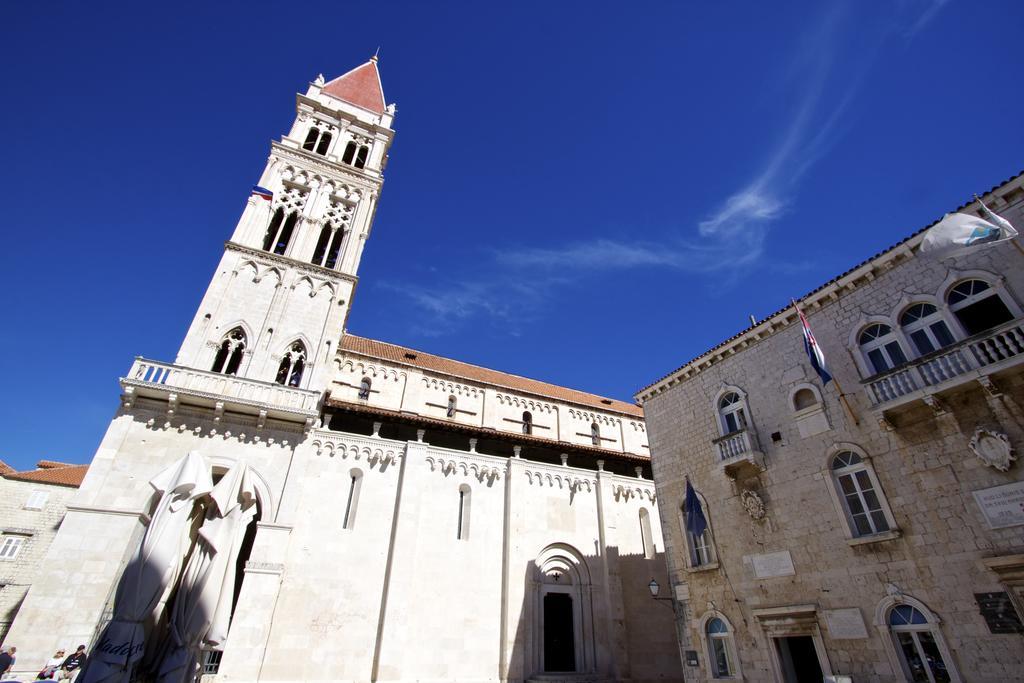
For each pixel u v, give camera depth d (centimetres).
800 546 1891
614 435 4616
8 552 3669
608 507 3456
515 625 2828
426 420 3189
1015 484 1432
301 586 2473
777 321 2222
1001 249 1622
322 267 3356
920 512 1606
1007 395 1484
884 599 1609
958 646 1432
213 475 2511
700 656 2136
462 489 3147
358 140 4269
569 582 3191
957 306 1688
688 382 2612
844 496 1831
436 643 2630
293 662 2311
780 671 1834
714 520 2252
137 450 2358
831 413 1936
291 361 3033
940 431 1619
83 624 1966
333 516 2709
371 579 2641
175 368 2561
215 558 1379
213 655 2134
